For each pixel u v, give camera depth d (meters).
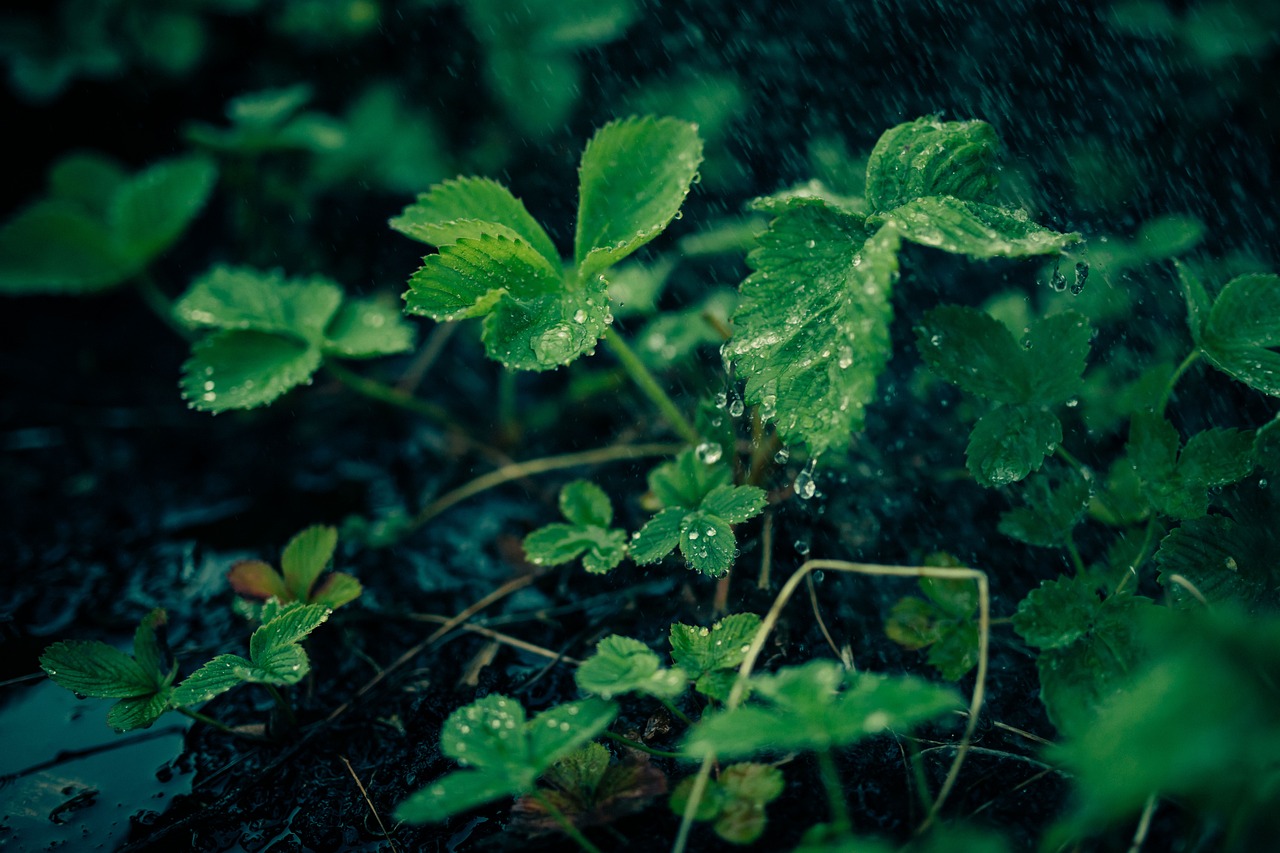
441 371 0.36
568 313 0.26
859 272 0.25
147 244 0.34
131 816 0.26
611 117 0.38
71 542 0.32
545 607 0.30
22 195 0.40
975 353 0.26
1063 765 0.25
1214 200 0.35
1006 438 0.26
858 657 0.28
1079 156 0.36
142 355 0.38
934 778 0.25
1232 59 0.36
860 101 0.38
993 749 0.26
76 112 0.40
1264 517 0.26
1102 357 0.32
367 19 0.39
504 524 0.32
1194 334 0.27
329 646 0.29
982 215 0.25
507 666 0.28
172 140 0.41
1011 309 0.31
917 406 0.33
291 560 0.28
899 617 0.28
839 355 0.25
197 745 0.28
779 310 0.26
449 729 0.24
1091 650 0.25
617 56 0.39
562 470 0.33
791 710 0.23
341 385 0.36
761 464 0.29
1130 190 0.35
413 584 0.31
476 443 0.34
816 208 0.26
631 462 0.33
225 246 0.40
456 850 0.25
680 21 0.39
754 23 0.39
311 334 0.30
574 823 0.25
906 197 0.26
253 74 0.40
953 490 0.31
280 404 0.36
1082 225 0.35
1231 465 0.26
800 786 0.25
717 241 0.32
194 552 0.32
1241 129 0.36
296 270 0.38
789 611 0.28
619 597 0.29
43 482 0.34
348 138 0.38
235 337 0.30
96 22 0.38
